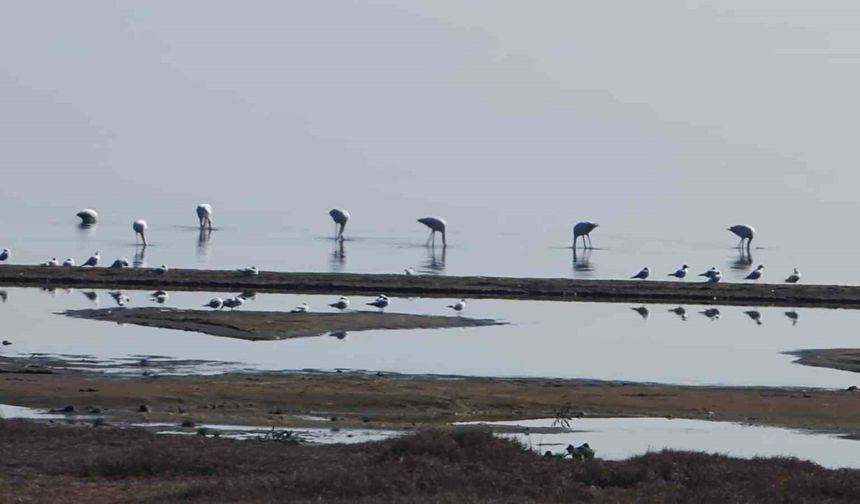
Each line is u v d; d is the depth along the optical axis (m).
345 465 30.73
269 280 83.19
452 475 29.34
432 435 32.62
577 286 86.25
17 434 34.84
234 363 51.31
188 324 61.78
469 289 83.69
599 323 71.12
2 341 55.62
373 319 65.88
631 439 39.41
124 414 40.97
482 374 50.88
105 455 32.19
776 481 29.69
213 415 41.06
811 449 38.72
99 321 62.84
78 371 48.25
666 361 57.00
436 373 50.56
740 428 41.94
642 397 46.00
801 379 52.62
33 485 29.36
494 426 41.06
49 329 59.94
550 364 54.62
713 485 29.53
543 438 39.19
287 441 36.00
